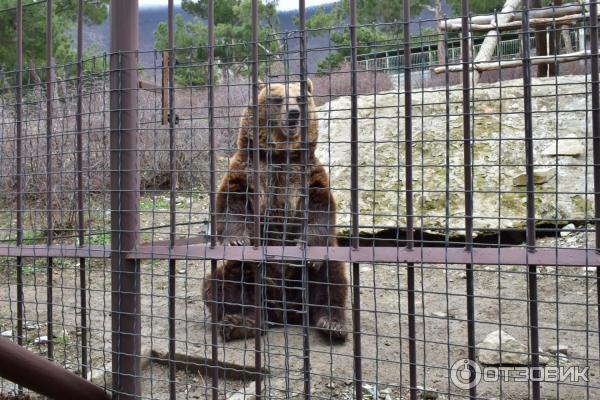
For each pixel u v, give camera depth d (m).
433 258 2.54
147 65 3.13
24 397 3.53
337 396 3.41
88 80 3.46
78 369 3.86
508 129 7.30
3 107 4.07
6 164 4.88
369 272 6.19
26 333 4.32
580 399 3.24
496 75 8.62
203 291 4.63
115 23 3.00
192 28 14.48
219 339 4.43
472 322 2.46
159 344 4.22
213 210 2.95
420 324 4.65
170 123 2.97
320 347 4.29
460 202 7.08
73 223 5.96
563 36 8.69
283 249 2.85
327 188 4.48
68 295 5.67
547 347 4.00
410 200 2.60
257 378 2.85
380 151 7.65
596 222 2.37
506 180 7.07
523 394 3.32
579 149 6.92
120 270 3.02
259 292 2.89
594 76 2.32
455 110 7.51
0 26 10.91
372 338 4.38
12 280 6.20
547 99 7.31
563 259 2.37
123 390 3.00
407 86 2.57
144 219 7.46
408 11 2.56
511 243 6.81
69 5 11.24
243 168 4.48
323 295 4.52
